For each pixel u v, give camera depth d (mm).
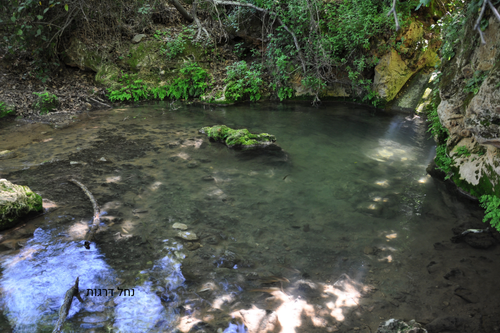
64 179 5328
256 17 11719
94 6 11008
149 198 4891
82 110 9453
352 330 2830
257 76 11453
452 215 4676
